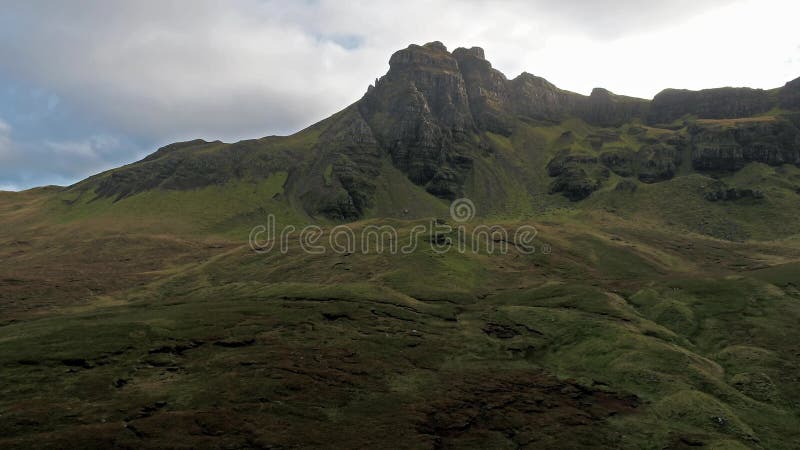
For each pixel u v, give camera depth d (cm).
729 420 6906
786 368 8812
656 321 12006
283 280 17700
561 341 10662
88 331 9338
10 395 6366
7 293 15338
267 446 5303
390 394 7356
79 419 5697
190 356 8444
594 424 6731
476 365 9219
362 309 12344
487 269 18162
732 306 12131
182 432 5438
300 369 7950
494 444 5894
